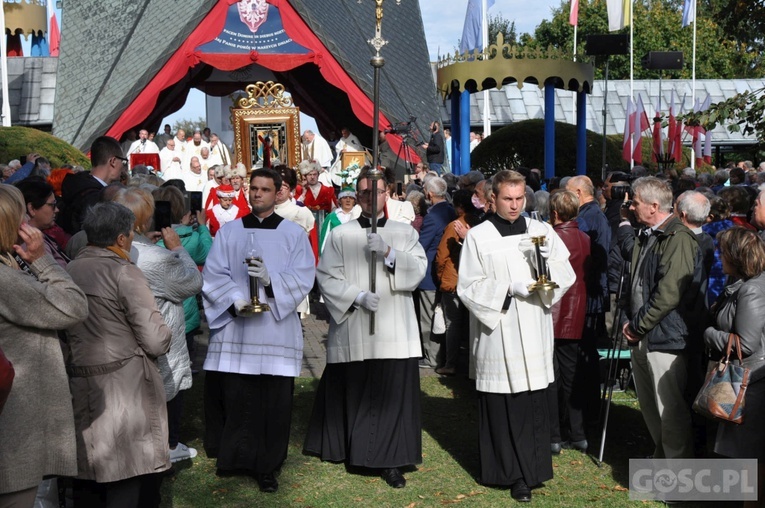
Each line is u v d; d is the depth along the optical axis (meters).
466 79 16.39
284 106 15.40
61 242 6.09
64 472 4.03
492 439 5.87
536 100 30.05
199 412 7.64
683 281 5.59
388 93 19.34
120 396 4.56
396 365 6.07
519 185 5.88
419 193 10.29
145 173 11.61
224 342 6.03
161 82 17.14
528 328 5.79
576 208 6.76
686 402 5.77
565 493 5.89
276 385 6.00
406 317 6.16
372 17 21.92
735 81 31.25
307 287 6.02
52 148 13.71
